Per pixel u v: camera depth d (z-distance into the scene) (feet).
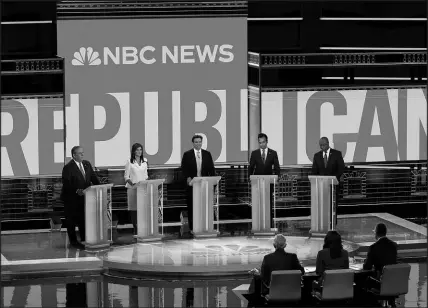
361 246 161.27
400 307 131.34
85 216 159.43
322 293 126.31
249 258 151.64
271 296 125.59
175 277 146.51
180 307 131.03
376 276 131.03
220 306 131.34
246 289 139.95
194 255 154.30
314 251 156.87
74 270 150.20
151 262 149.48
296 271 124.98
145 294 137.80
